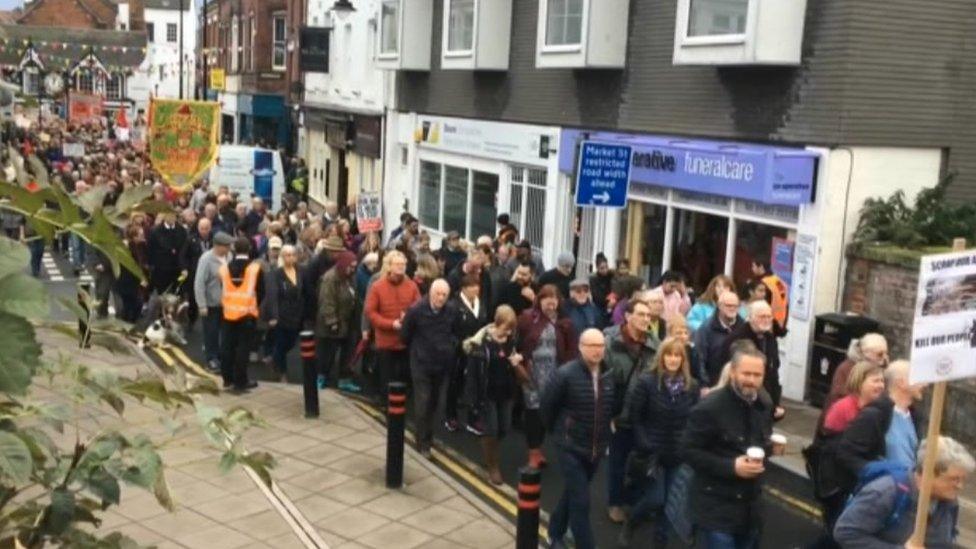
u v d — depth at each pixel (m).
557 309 9.70
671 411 7.42
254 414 2.33
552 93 19.08
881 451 6.57
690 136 15.24
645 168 15.34
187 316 15.58
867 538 5.11
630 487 8.05
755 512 6.04
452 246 15.27
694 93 15.12
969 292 4.95
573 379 7.20
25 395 1.61
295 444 9.95
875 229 12.48
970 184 13.32
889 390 6.77
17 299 1.61
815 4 12.79
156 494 2.13
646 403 7.50
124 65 65.56
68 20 72.69
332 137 33.50
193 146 18.45
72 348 2.42
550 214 19.05
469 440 10.80
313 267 12.99
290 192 35.03
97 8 75.62
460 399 11.17
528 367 9.21
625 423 7.80
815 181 12.66
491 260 13.55
